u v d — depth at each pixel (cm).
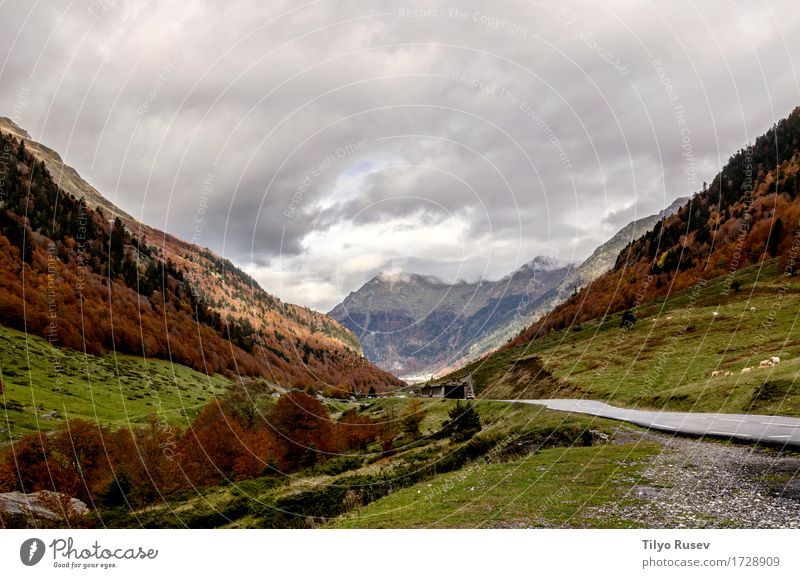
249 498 2517
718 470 1655
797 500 1295
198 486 3269
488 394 9681
